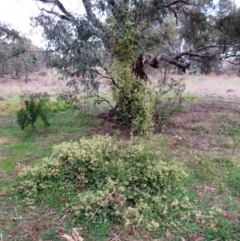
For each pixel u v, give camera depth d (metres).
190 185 3.21
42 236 2.32
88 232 2.38
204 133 5.39
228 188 3.15
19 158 4.11
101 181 3.01
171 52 7.86
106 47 4.94
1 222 2.53
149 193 2.88
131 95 5.18
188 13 7.30
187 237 2.32
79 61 4.57
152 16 6.00
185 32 7.54
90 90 5.96
